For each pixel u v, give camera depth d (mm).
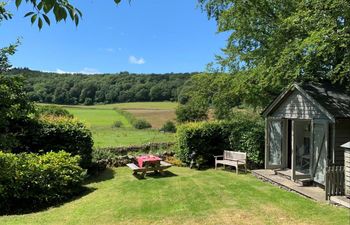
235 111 22703
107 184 13461
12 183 10234
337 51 13359
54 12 2730
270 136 14867
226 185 12398
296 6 15008
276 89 19609
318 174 11312
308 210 8797
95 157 17172
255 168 16281
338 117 10109
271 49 15805
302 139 14148
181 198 10570
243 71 20094
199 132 17438
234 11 17203
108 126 39375
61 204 10734
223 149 17797
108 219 8602
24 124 13969
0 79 8484
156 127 38875
